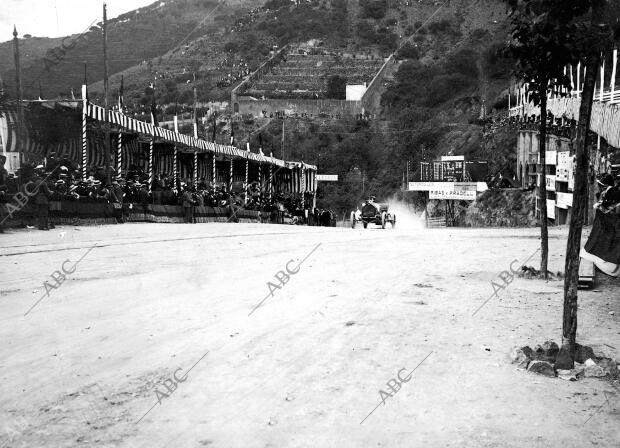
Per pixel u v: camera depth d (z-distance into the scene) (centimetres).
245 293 1012
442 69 10306
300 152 8850
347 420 479
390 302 945
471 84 9600
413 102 9900
